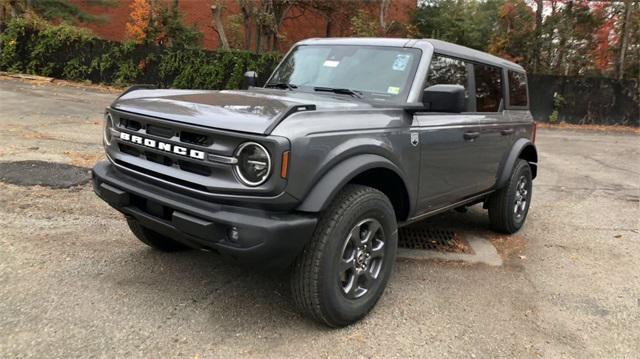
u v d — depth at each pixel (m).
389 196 3.93
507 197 5.54
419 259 4.80
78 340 3.01
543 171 10.16
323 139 3.03
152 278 3.91
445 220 6.29
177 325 3.27
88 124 10.58
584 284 4.52
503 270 4.71
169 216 3.20
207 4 27.30
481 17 26.14
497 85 5.39
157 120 3.21
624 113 20.67
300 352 3.08
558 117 20.86
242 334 3.22
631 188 8.88
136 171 3.40
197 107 3.24
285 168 2.82
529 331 3.59
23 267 3.88
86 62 20.86
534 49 23.78
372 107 3.63
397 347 3.23
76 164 6.91
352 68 4.33
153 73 20.83
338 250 3.18
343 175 3.10
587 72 24.14
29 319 3.18
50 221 4.88
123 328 3.18
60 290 3.59
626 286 4.54
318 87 4.33
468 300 4.00
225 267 4.20
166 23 21.66
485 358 3.20
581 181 9.33
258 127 2.85
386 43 4.38
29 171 6.32
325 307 3.20
